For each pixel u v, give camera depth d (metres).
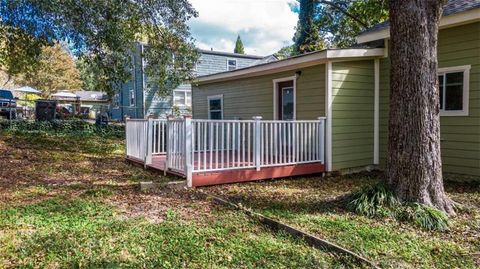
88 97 30.05
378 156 8.66
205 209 4.80
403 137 4.77
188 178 6.20
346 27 17.97
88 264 2.94
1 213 4.23
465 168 7.12
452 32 7.26
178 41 11.50
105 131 14.38
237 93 11.16
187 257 3.19
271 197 5.68
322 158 7.88
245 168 6.86
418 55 4.68
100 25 8.88
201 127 6.63
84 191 5.62
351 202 4.96
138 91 21.44
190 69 11.95
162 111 21.28
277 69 9.11
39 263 2.94
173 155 6.84
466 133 7.09
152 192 5.63
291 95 9.20
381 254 3.41
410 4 4.66
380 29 8.26
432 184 4.71
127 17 9.77
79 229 3.78
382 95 8.52
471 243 3.75
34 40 9.56
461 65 7.12
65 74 28.06
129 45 10.10
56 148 10.30
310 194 5.95
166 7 10.79
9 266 2.88
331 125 7.93
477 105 6.88
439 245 3.67
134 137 8.82
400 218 4.45
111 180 6.68
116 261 3.02
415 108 4.70
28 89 22.05
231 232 3.92
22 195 5.25
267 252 3.36
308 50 18.72
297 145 7.54
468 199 5.59
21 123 13.02
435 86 4.76
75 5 8.36
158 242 3.52
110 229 3.83
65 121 14.18
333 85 7.93
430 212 4.36
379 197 4.78
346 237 3.85
